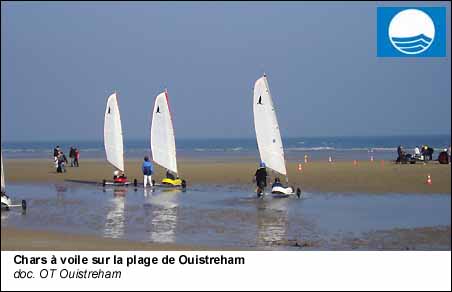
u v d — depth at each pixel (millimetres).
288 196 33875
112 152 42250
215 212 27656
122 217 26125
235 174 48375
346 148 134625
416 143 176250
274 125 36500
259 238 21406
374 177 43344
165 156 40625
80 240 20297
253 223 24625
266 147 36719
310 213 27391
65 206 29891
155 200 32375
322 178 43125
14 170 54875
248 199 32594
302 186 38562
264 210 28297
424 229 23453
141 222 24766
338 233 22625
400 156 59188
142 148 146250
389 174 45469
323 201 31562
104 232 22312
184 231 22688
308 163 60812
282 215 26719
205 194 35250
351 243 20812
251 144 190500
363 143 186625
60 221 25000
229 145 179125
